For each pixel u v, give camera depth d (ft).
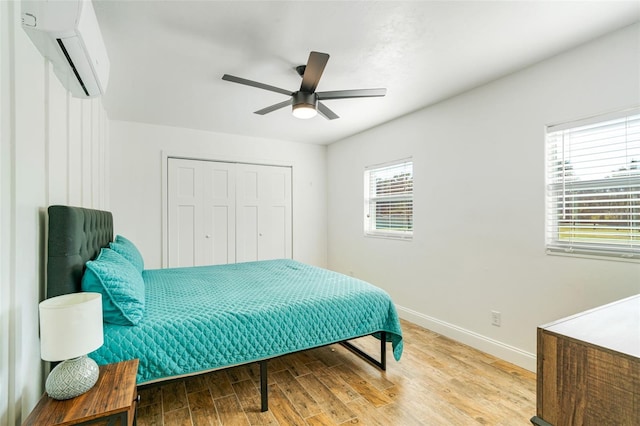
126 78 8.16
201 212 13.35
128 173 11.93
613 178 6.33
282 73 7.91
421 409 6.05
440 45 6.63
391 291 12.18
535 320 7.50
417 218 10.89
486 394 6.56
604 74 6.32
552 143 7.34
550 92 7.20
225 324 5.58
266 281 8.30
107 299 4.95
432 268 10.30
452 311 9.60
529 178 7.62
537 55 7.09
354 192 14.42
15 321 3.67
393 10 5.47
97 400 3.60
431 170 10.31
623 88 6.07
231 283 8.05
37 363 4.38
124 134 11.89
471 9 5.43
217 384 7.00
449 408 6.08
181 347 5.19
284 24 5.88
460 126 9.32
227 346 5.54
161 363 5.02
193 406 6.15
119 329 4.93
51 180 4.89
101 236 7.06
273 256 15.12
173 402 6.28
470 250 9.04
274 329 6.02
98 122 8.90
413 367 7.75
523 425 5.58
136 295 5.24
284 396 6.51
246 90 9.01
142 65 7.45
